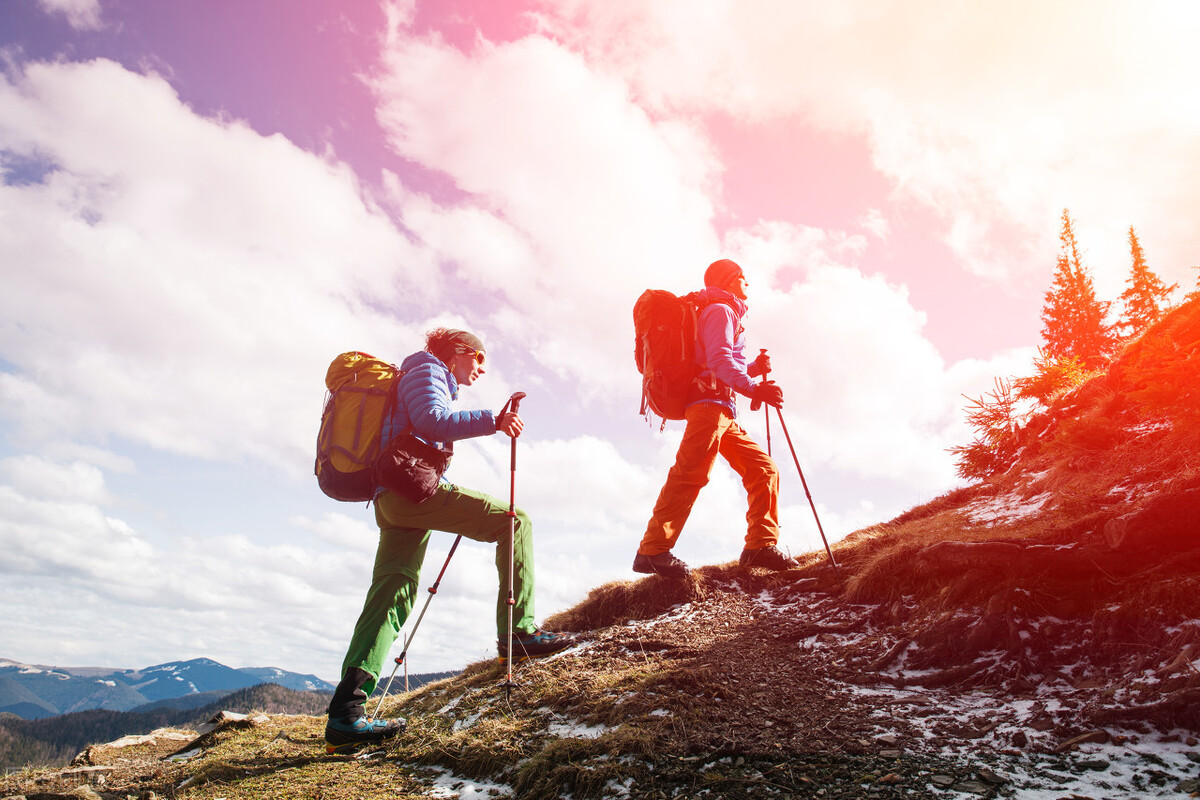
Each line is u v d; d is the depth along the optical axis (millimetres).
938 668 3434
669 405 5160
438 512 3699
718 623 4535
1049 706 2773
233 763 3500
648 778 2516
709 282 5547
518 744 3062
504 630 4121
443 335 4000
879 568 4414
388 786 2846
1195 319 5348
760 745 2729
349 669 3455
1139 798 2037
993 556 3750
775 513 5387
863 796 2238
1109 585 3305
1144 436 4656
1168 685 2562
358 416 3555
